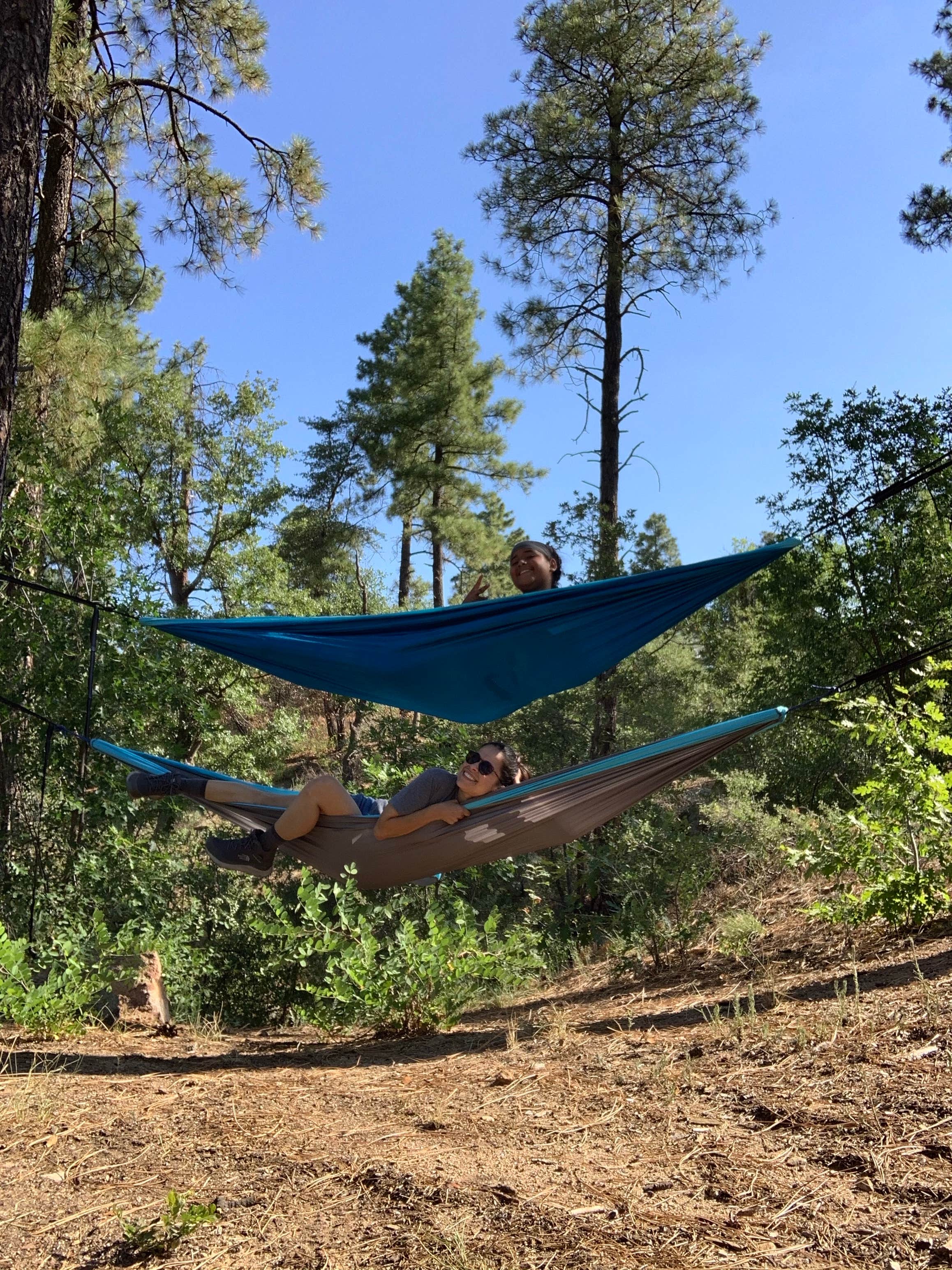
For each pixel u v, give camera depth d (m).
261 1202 3.03
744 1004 5.09
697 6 17.02
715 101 17.16
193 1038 6.29
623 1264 2.49
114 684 10.48
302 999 8.35
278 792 5.18
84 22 12.05
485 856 4.90
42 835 10.12
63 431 11.74
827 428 11.84
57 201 12.45
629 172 18.09
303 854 5.09
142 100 14.06
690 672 15.94
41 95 5.35
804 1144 3.12
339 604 32.22
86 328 11.77
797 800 11.52
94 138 13.90
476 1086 4.14
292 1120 3.79
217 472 18.64
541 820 4.76
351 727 13.70
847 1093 3.45
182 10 13.87
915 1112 3.21
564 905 11.28
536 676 5.02
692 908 7.66
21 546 10.71
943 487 11.48
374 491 32.94
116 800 10.00
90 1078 4.61
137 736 11.13
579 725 14.95
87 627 10.62
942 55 19.05
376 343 33.53
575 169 18.08
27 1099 4.13
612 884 9.66
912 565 11.37
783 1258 2.47
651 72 17.42
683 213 17.84
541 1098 3.85
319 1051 5.61
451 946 6.35
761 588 12.74
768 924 7.21
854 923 5.87
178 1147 3.54
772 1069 3.82
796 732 12.11
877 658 11.38
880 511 11.62
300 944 7.52
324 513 32.78
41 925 9.00
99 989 6.56
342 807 4.92
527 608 4.61
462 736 11.20
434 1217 2.82
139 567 11.90
